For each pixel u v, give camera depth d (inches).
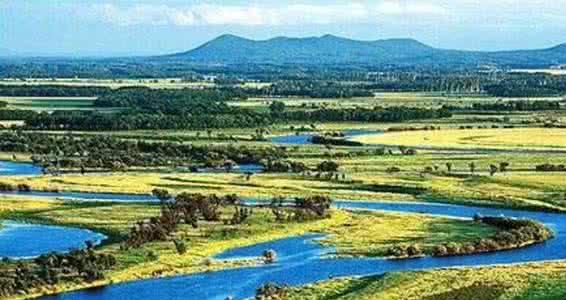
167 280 5620.1
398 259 6363.2
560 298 4992.6
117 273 5679.1
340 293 5231.3
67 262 5679.1
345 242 6845.5
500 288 5241.1
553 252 6663.4
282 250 6545.3
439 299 4982.8
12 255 6245.1
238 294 5280.5
